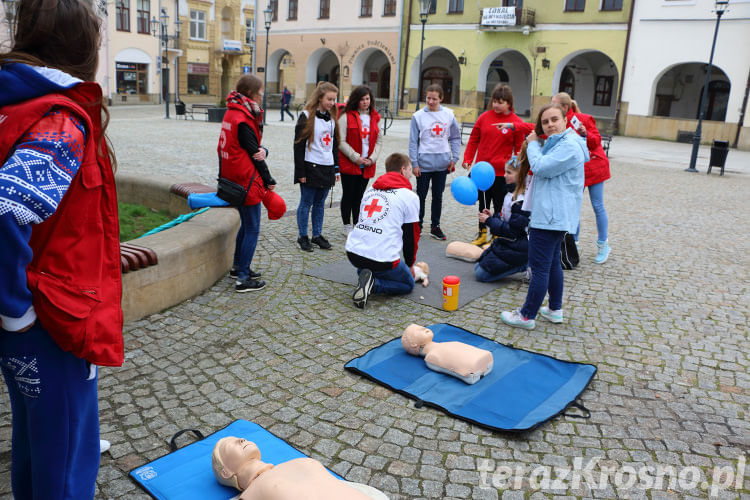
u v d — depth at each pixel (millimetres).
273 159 13297
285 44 38438
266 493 2068
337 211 8164
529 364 3623
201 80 42688
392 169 4809
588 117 5773
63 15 1562
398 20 33281
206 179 9859
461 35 31484
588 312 4629
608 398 3291
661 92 30172
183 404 3084
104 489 2402
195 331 3971
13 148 1447
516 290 5113
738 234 7648
